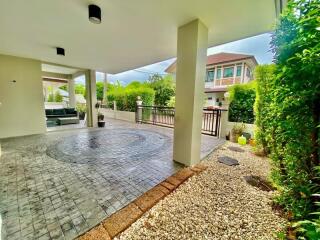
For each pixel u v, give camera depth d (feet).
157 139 15.80
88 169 8.79
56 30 10.07
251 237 4.49
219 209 5.66
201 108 9.61
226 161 10.23
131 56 15.61
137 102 27.61
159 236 4.52
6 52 14.78
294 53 4.12
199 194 6.61
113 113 33.88
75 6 7.52
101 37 11.07
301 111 4.44
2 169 8.64
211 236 4.53
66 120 25.21
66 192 6.54
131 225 4.93
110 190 6.74
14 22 9.07
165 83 48.11
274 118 6.49
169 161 10.11
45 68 22.13
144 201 5.96
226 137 16.24
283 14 4.51
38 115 18.01
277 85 4.99
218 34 10.15
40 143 13.98
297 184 4.78
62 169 8.74
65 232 4.53
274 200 5.86
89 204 5.79
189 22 8.71
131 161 10.04
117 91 35.24
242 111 15.78
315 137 4.17
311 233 2.53
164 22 8.80
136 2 7.12
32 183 7.22
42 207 5.58
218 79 45.37
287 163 5.53
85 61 17.75
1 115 15.67
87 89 22.75
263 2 6.97
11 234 4.41
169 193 6.65
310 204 4.27
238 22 8.66
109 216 5.19
